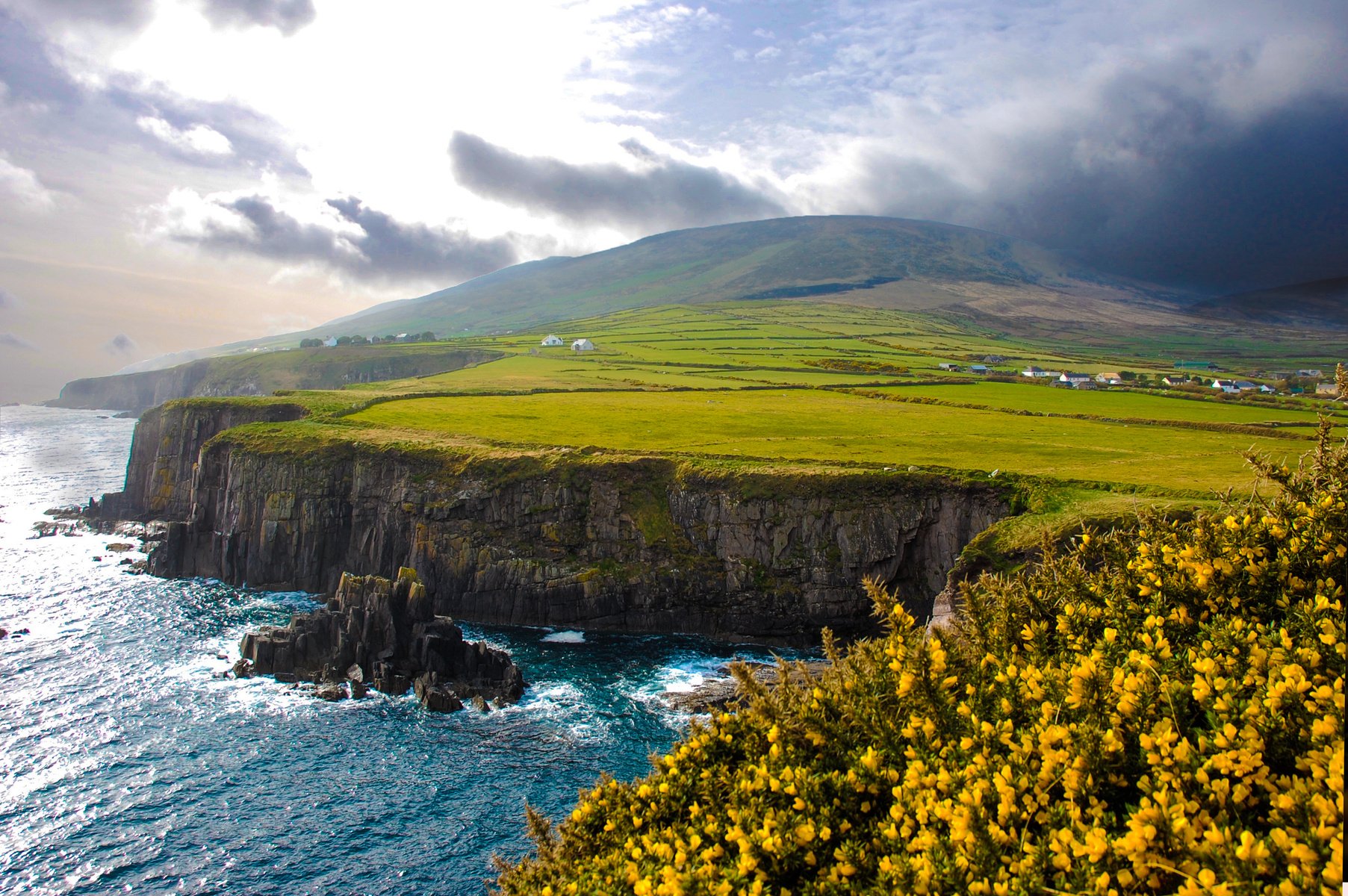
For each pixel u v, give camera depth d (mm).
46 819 39031
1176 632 11195
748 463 75812
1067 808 8102
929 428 93312
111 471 151625
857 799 10141
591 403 113250
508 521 77000
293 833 38750
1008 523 59781
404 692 54625
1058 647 12047
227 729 48531
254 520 82812
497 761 45906
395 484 81125
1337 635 8898
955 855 7941
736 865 9719
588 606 72688
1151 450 78688
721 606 71500
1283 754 7762
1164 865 6652
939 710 10477
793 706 12258
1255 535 11742
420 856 37312
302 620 59219
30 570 81438
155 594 76125
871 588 12805
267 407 105500
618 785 13570
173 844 37625
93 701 51406
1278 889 6102
